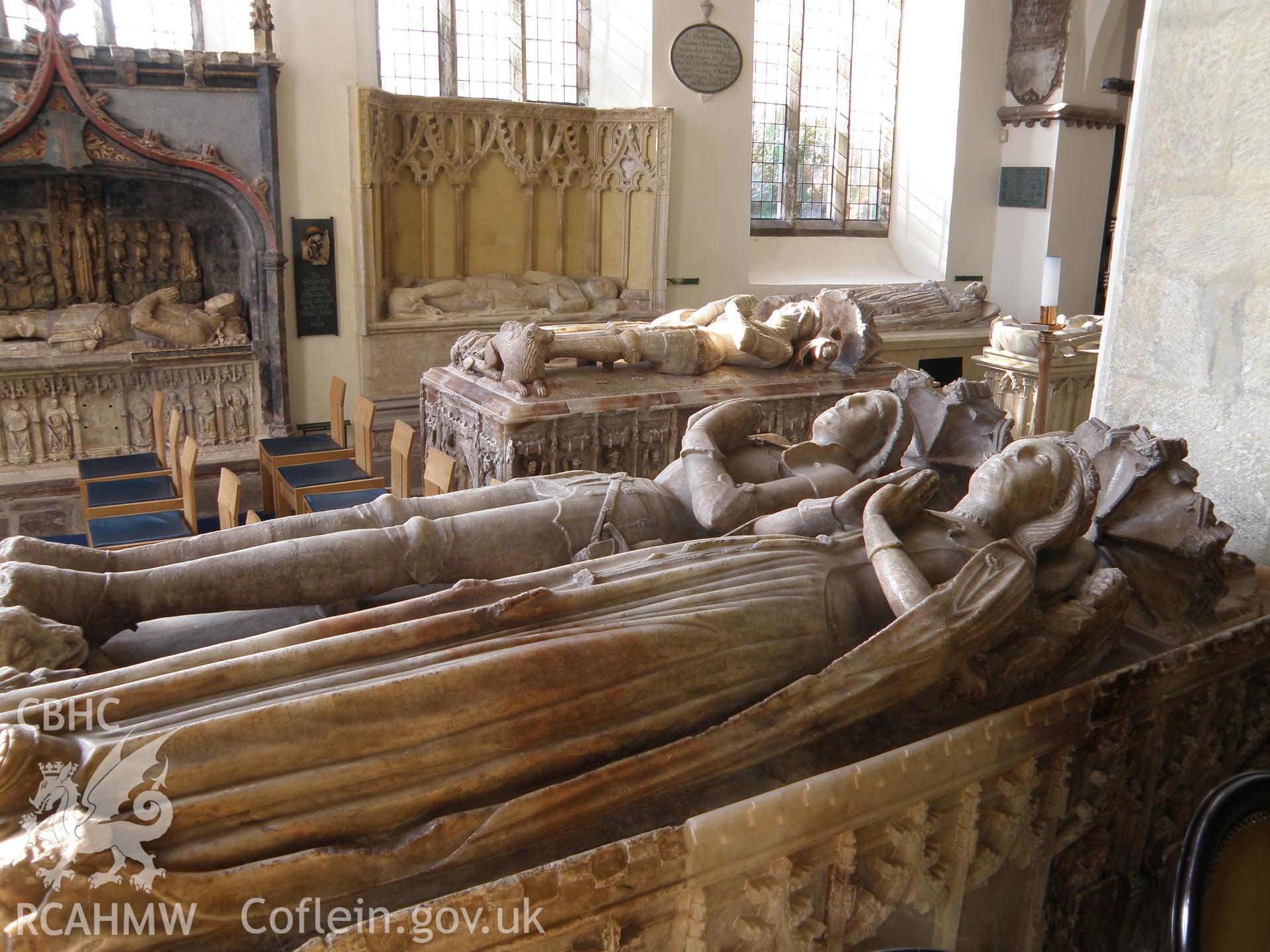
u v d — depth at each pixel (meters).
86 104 6.13
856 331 5.80
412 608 1.84
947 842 2.00
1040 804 2.17
